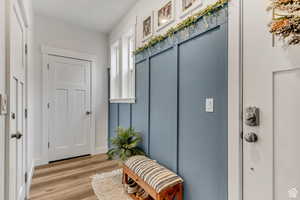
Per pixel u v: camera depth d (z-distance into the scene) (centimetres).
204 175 140
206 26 138
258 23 104
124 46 304
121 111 306
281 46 94
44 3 259
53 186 216
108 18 304
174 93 175
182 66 166
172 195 150
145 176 161
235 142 115
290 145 92
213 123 133
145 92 230
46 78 300
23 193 177
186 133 161
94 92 353
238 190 114
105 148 367
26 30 199
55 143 309
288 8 81
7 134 108
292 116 91
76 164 294
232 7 118
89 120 347
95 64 354
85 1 254
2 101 99
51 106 306
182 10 165
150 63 220
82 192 203
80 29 336
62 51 313
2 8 100
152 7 215
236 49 115
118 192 203
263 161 102
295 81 90
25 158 192
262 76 103
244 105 112
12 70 125
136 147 245
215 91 132
